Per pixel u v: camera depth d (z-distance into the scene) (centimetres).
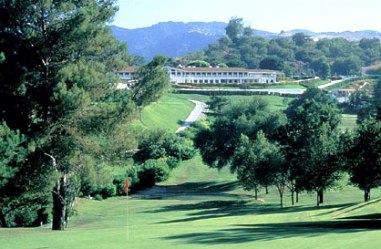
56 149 4247
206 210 6600
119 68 4691
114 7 4553
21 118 4238
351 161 5878
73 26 4166
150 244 2903
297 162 6619
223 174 10781
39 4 4109
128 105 4256
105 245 2948
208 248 2639
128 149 4491
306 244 2605
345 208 5209
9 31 4191
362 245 2467
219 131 10350
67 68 4106
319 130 6869
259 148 7075
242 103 11788
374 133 5622
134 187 8988
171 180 10238
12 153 3956
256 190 7438
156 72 4703
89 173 4362
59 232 3844
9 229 4406
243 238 2981
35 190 4328
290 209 6053
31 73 4231
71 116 4091
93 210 6712
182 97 19938
